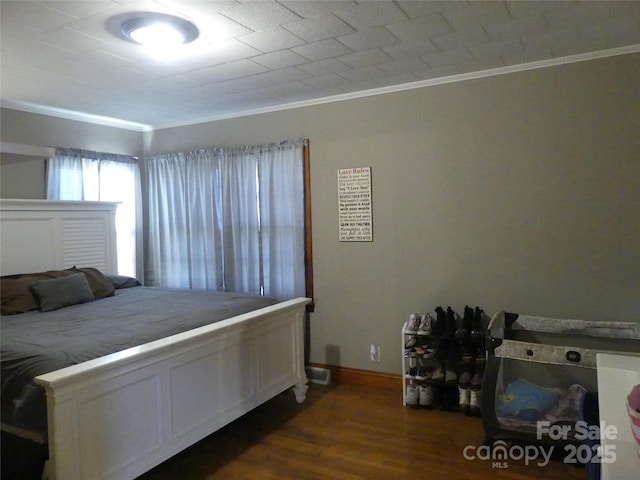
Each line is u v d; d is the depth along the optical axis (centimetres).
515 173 328
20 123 397
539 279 324
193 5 212
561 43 278
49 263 390
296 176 403
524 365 303
